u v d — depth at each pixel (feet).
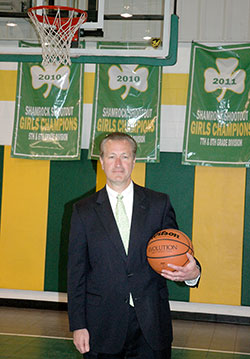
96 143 17.28
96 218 6.88
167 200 7.19
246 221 16.84
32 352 12.96
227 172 16.97
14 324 15.67
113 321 6.58
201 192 17.12
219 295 16.88
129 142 6.91
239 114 16.58
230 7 18.49
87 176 17.72
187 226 17.20
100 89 17.38
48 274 17.83
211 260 16.98
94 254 6.76
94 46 16.33
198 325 16.46
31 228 17.93
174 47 14.58
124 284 6.61
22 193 18.01
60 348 13.41
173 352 13.33
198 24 18.60
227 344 14.30
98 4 15.24
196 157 16.78
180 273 6.55
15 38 17.30
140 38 17.30
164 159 17.39
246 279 16.76
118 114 17.22
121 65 17.29
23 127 17.78
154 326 6.57
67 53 14.39
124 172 6.82
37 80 17.71
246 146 16.47
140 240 6.77
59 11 13.94
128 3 17.26
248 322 16.76
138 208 6.95
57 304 17.83
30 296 18.01
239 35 18.42
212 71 16.81
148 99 17.13
